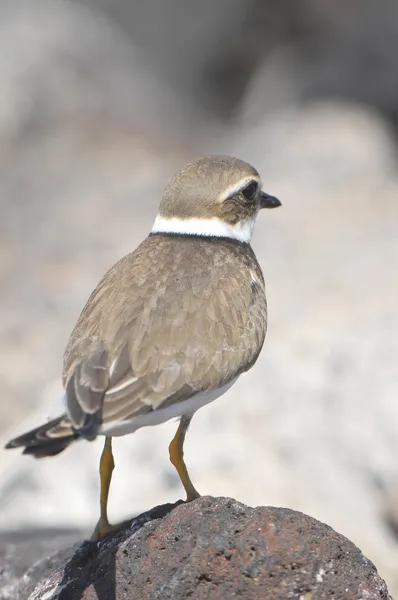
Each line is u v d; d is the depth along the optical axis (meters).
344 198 24.81
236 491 15.31
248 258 10.35
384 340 18.25
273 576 8.00
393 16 34.09
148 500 15.19
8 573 10.41
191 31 37.19
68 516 15.05
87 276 23.58
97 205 27.66
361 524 15.29
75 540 11.66
